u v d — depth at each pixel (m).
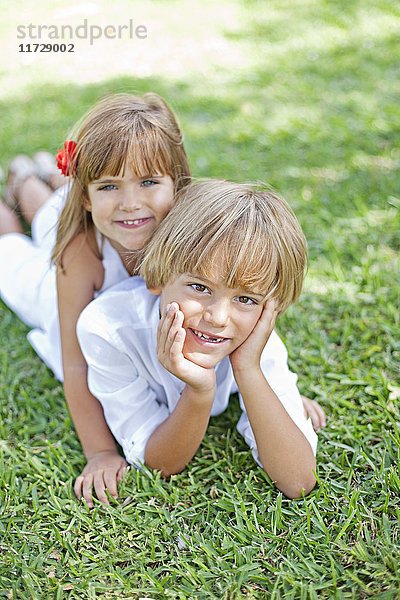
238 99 4.38
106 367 1.98
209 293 1.75
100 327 1.96
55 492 1.98
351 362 2.37
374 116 3.96
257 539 1.77
